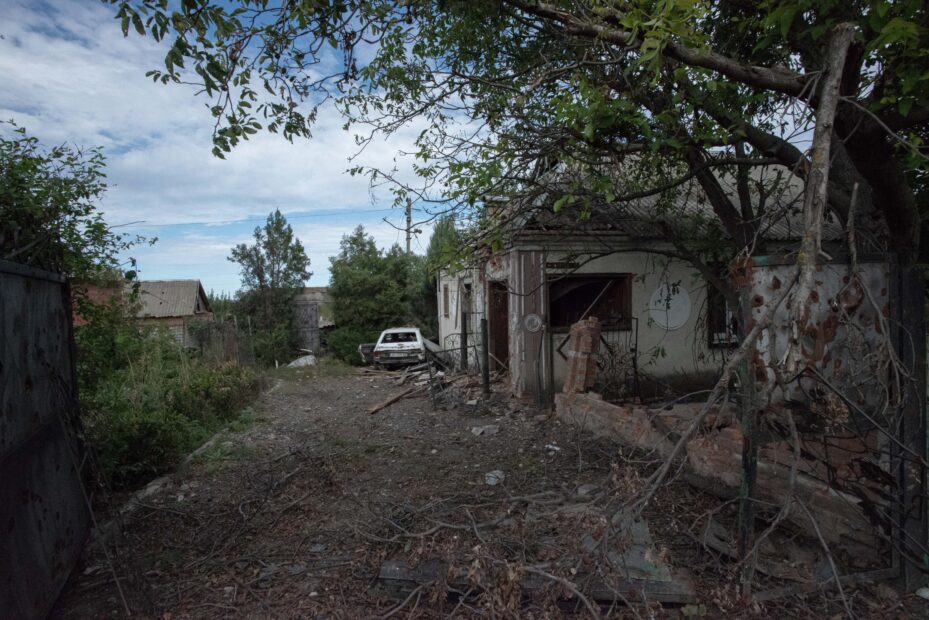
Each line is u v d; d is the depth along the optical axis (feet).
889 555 10.19
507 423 25.57
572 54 19.76
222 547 12.96
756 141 15.01
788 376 6.24
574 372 24.68
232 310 72.33
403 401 33.91
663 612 9.21
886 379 9.39
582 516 8.35
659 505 13.21
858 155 11.51
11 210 12.56
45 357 11.50
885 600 9.74
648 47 10.34
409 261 75.25
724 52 17.13
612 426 20.18
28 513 9.64
